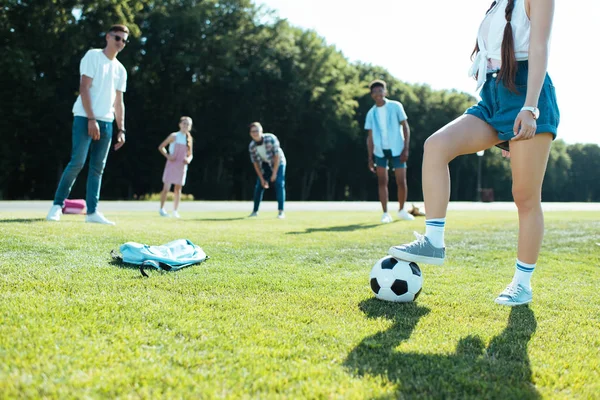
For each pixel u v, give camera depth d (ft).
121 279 10.03
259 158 32.30
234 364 5.78
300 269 12.33
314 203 70.03
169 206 47.80
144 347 6.17
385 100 28.60
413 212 34.63
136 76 101.81
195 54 107.45
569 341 7.23
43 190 102.47
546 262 14.82
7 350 5.75
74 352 5.83
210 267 12.05
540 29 8.40
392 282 9.15
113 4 92.32
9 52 83.97
